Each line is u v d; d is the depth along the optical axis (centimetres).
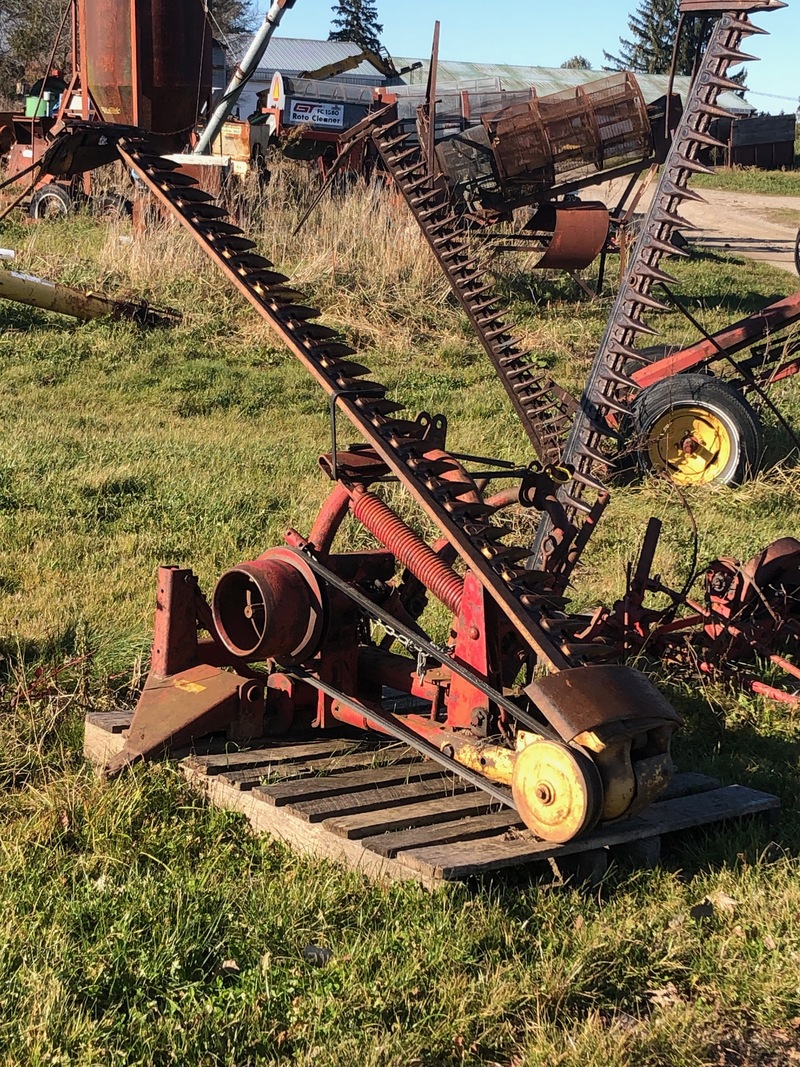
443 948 367
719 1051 338
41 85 2466
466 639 458
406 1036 330
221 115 2131
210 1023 333
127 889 400
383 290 1723
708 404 1041
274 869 427
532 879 422
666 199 644
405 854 405
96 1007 341
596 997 357
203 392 1354
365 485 502
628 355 635
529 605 430
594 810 391
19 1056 319
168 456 1058
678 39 1119
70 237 2066
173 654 532
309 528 859
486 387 1437
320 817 435
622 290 646
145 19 1759
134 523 861
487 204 1598
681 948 381
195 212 500
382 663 519
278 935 379
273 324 470
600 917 399
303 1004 342
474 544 438
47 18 4959
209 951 367
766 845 457
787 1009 356
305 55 5228
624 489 1044
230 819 457
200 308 1653
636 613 641
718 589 667
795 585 685
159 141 523
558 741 401
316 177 2288
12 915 385
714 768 537
